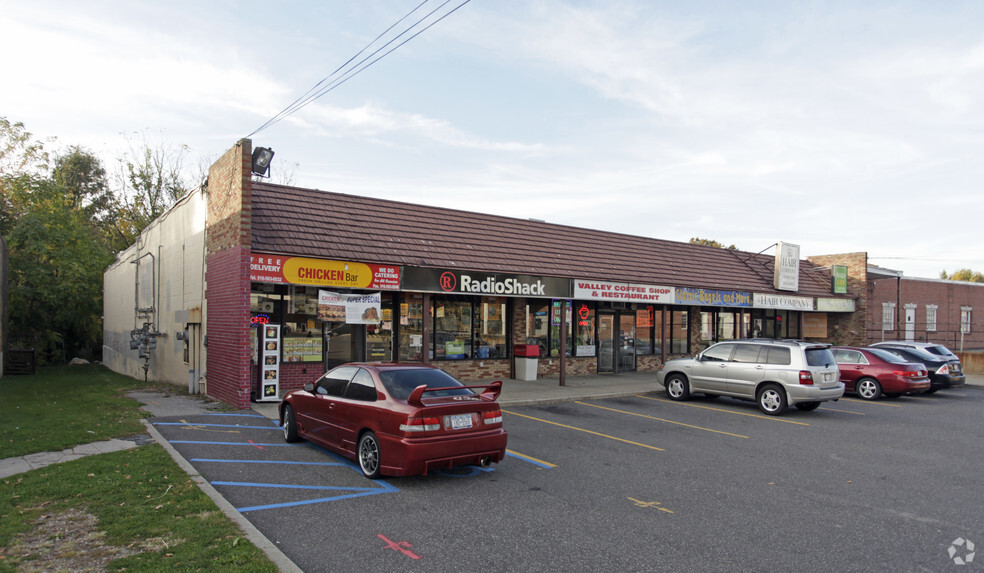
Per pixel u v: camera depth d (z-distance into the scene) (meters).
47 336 28.39
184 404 12.77
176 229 17.23
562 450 9.42
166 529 5.31
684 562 5.03
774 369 13.41
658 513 6.35
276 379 13.02
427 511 6.28
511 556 5.10
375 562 4.93
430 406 7.20
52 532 5.21
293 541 5.37
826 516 6.33
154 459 7.79
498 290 16.17
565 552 5.21
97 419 10.58
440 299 17.19
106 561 4.60
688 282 21.20
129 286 23.70
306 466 7.98
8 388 16.72
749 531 5.83
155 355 19.42
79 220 30.05
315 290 14.41
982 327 35.91
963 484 7.70
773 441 10.33
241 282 12.16
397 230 16.33
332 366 14.79
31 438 8.96
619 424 11.86
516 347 18.61
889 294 29.78
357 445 7.70
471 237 17.84
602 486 7.37
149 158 38.75
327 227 14.88
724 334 24.97
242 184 12.24
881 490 7.36
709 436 10.71
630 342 21.92
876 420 12.80
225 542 5.03
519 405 14.23
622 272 19.83
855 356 17.30
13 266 24.73
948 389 19.89
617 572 4.80
